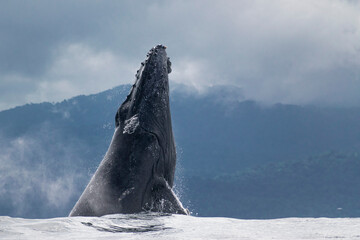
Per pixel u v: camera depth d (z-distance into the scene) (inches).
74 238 1221.7
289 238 1179.3
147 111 1957.4
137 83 2030.0
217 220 1557.6
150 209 1813.5
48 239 1202.0
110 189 1793.8
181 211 1834.4
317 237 1182.9
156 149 1898.4
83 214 1761.8
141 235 1268.5
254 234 1247.5
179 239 1188.5
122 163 1845.5
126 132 1913.1
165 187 1887.3
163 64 2062.0
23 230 1304.1
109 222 1467.8
